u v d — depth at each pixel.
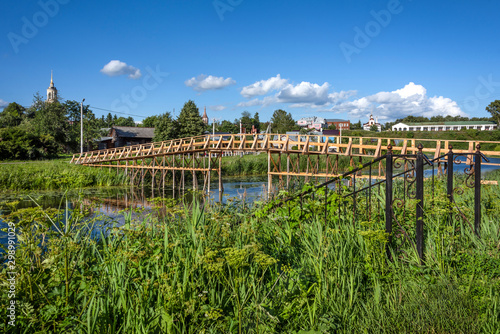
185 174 29.62
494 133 70.25
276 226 4.87
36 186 20.58
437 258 3.84
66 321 2.60
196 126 51.59
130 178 27.75
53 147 44.53
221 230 4.47
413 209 5.03
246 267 3.54
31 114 67.75
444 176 11.41
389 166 4.16
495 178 12.70
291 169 31.84
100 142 56.56
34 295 2.97
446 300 3.08
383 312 2.99
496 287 3.25
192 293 2.94
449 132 77.25
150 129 59.44
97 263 3.79
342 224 4.96
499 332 2.64
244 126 94.62
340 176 4.79
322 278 3.38
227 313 3.03
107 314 2.67
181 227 5.09
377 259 3.91
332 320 2.88
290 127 91.50
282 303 3.08
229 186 23.69
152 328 2.70
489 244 4.17
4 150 36.00
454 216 4.82
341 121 141.50
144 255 3.46
